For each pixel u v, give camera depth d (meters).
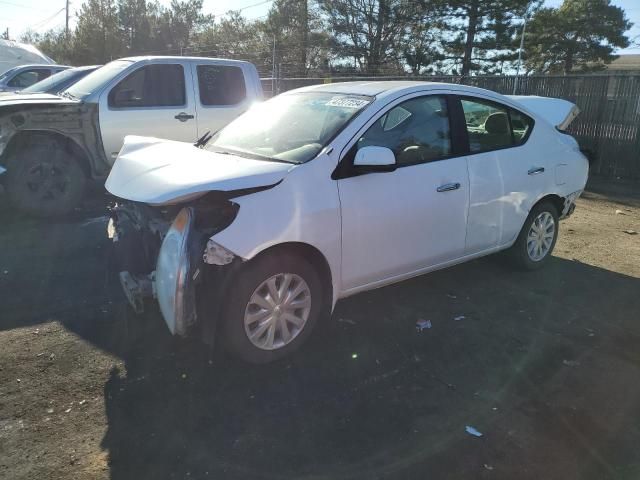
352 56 38.69
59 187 6.56
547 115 8.52
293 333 3.38
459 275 4.94
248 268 3.09
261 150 3.77
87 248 5.46
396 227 3.68
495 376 3.30
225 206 3.07
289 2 41.97
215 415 2.86
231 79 7.85
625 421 2.88
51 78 8.73
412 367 3.38
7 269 4.82
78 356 3.38
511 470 2.51
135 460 2.52
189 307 2.94
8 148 6.23
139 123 7.01
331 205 3.32
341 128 3.54
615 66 49.94
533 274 5.02
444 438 2.72
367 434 2.74
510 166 4.46
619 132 10.45
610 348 3.66
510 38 31.78
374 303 4.29
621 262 5.47
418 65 34.25
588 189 9.57
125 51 48.94
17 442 2.62
